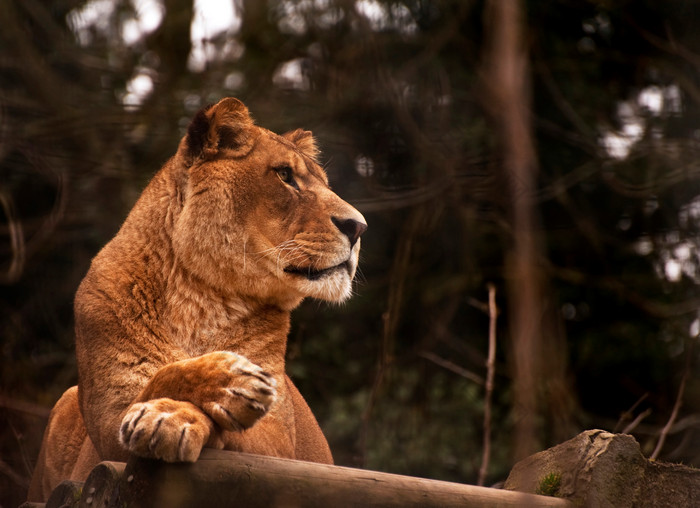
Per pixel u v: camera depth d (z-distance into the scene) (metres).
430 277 15.17
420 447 13.70
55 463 6.51
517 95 5.95
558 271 14.97
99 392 5.09
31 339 13.88
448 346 15.08
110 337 5.17
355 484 3.94
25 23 14.84
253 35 16.25
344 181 14.79
